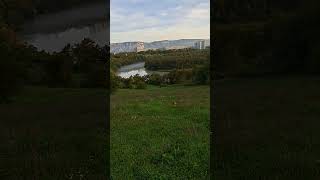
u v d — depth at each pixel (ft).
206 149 13.89
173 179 12.62
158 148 14.83
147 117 20.62
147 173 12.86
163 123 18.76
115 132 16.63
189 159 13.60
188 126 17.97
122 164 13.34
